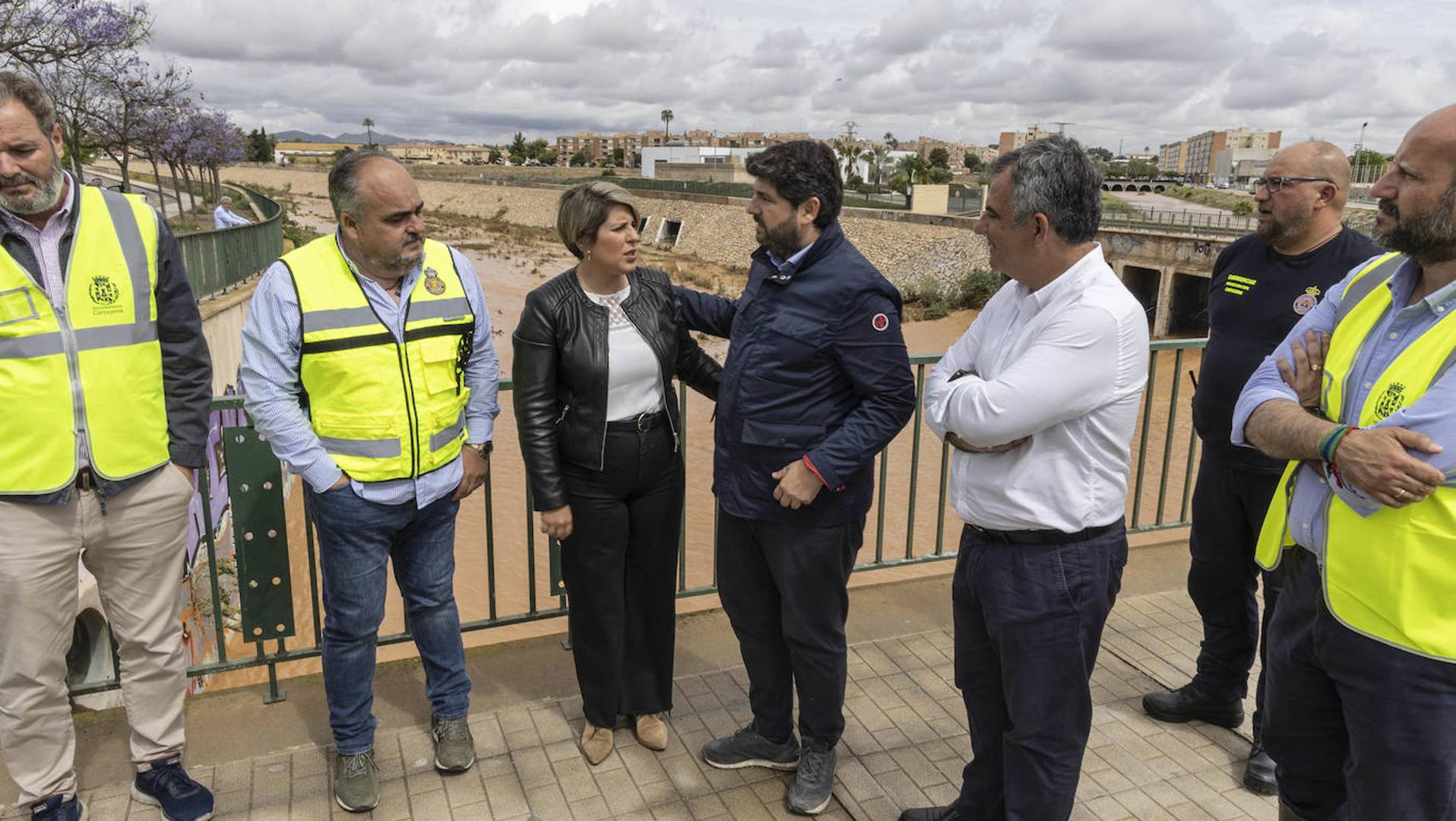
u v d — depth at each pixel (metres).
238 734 2.95
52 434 2.25
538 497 2.65
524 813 2.62
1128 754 2.90
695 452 13.82
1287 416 1.83
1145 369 2.08
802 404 2.43
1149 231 27.77
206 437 2.60
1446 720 1.62
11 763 2.41
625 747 2.94
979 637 2.34
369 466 2.47
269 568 2.98
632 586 2.83
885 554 9.29
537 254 49.06
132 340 2.36
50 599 2.35
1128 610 3.88
